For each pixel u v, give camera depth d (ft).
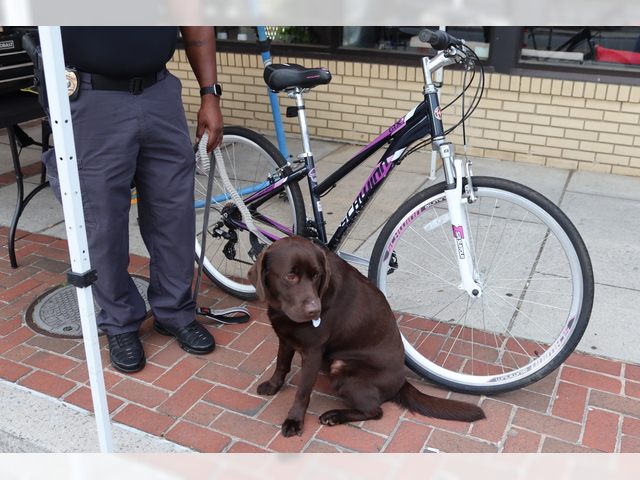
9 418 8.04
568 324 8.00
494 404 8.30
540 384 8.65
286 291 7.02
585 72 16.05
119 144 8.07
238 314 10.43
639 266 11.76
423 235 13.14
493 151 17.84
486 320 10.23
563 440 7.61
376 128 18.92
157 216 9.03
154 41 7.82
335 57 18.62
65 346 9.60
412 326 10.09
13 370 8.99
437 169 17.11
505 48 16.63
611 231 13.21
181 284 9.45
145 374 8.96
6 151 18.84
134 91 7.98
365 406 7.86
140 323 9.47
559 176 16.47
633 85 15.56
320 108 19.47
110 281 8.82
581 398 8.35
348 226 9.37
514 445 7.54
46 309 10.59
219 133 9.24
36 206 14.98
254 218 10.47
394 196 15.31
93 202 8.29
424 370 8.64
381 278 9.05
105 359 9.27
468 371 8.93
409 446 7.55
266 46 14.08
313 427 7.89
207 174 9.71
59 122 5.30
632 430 7.75
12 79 12.16
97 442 7.66
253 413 8.16
